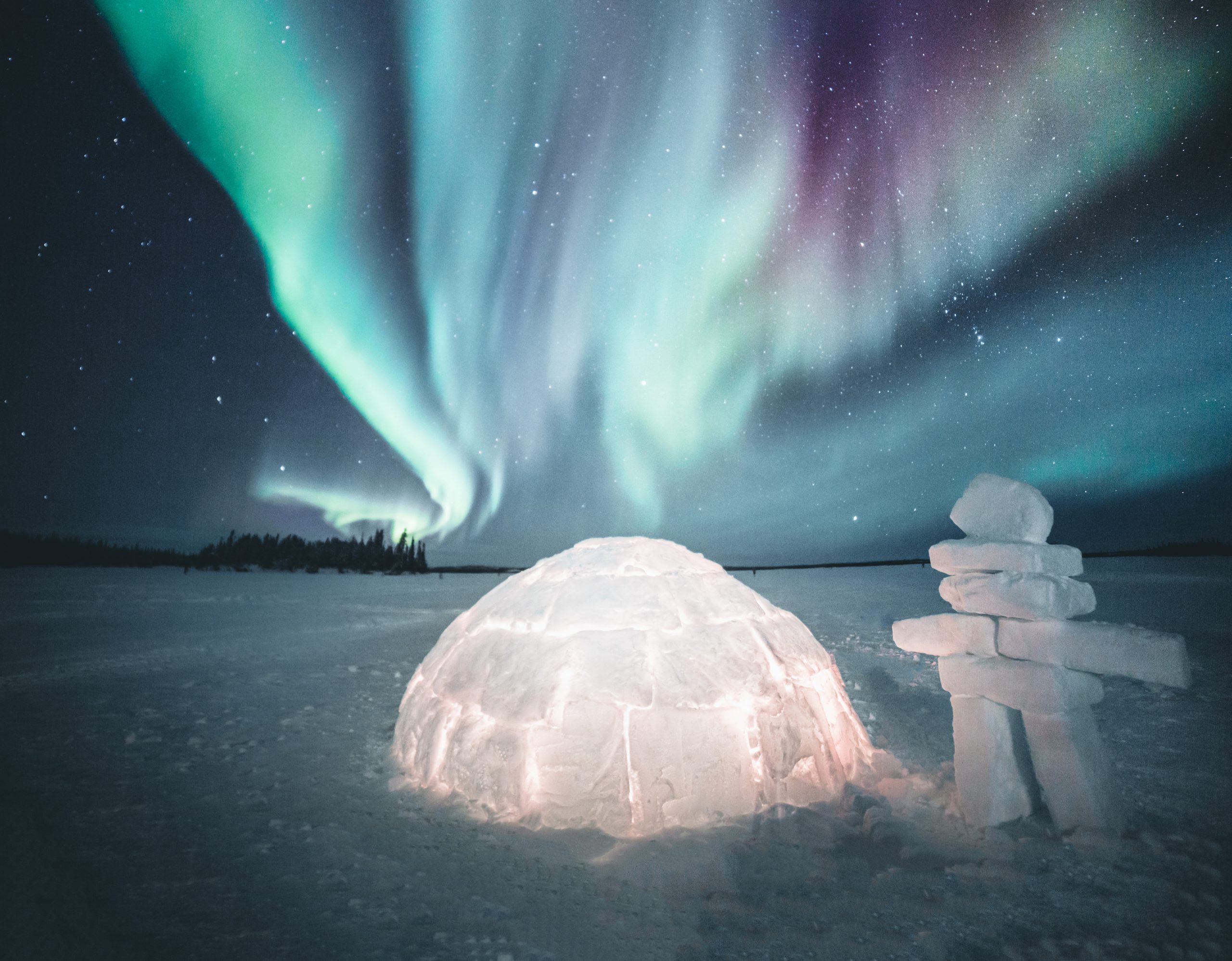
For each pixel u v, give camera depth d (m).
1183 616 12.34
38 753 5.44
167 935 2.79
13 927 2.74
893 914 2.97
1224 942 2.71
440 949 2.71
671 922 2.93
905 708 7.08
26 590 19.72
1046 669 3.74
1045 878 3.27
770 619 4.89
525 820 3.90
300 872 3.40
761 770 4.01
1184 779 4.69
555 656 4.27
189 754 5.45
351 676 8.81
